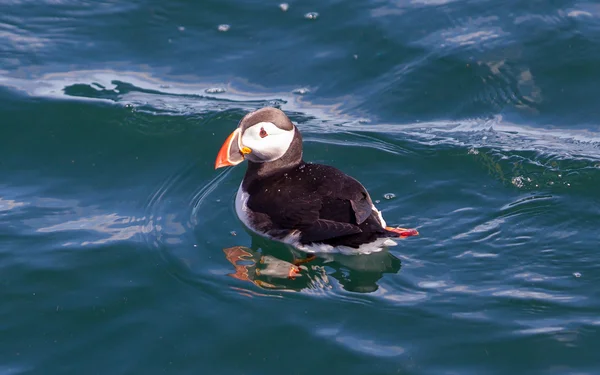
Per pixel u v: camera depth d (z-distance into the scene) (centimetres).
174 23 1572
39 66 1443
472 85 1386
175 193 1166
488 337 864
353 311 916
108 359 858
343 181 1006
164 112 1338
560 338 857
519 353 842
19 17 1572
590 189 1112
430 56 1448
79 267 1002
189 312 922
